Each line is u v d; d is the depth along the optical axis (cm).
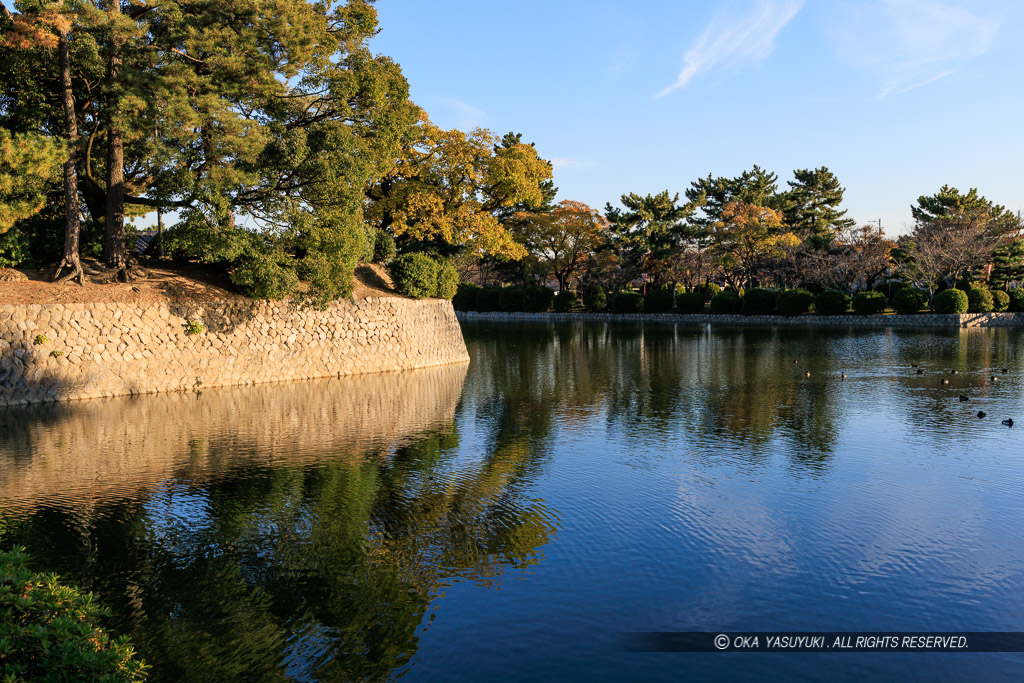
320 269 2583
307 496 1264
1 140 2033
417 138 2973
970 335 5106
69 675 465
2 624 469
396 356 3195
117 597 866
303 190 2684
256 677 685
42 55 2362
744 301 7494
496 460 1528
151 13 2452
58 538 1057
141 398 2294
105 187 2814
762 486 1322
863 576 917
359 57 2666
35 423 1883
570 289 9844
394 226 4031
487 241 4228
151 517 1150
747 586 892
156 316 2445
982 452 1566
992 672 696
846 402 2255
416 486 1330
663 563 966
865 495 1256
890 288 7419
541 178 4828
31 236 2602
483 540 1057
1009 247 7106
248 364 2659
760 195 8806
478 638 766
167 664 709
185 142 2259
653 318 7894
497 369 3262
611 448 1644
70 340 2259
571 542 1047
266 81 2355
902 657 724
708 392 2502
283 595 873
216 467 1450
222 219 2486
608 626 793
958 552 991
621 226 8119
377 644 753
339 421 1955
